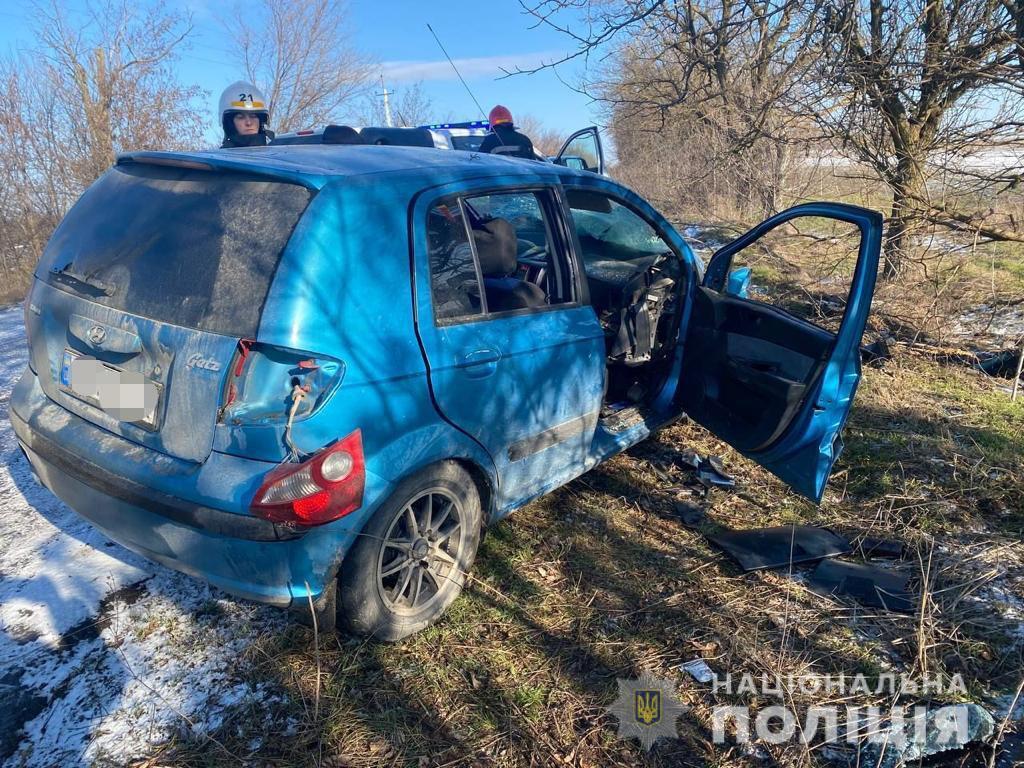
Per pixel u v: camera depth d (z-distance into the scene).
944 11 4.94
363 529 2.40
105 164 14.05
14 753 2.17
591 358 3.30
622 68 7.96
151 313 2.40
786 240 7.70
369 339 2.38
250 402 2.21
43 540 3.23
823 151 5.86
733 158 7.35
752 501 3.75
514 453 2.97
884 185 5.80
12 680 2.43
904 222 5.74
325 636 2.65
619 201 3.61
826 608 2.89
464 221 2.82
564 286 3.28
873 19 5.15
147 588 2.91
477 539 2.91
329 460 2.17
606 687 2.48
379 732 2.27
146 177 2.74
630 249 4.34
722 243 9.97
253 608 2.80
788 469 3.36
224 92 5.69
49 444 2.61
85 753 2.17
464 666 2.56
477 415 2.73
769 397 3.34
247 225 2.37
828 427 3.16
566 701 2.42
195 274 2.37
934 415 4.66
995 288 6.97
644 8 5.49
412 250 2.55
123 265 2.55
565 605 2.90
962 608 2.87
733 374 3.56
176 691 2.41
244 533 2.15
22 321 7.89
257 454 2.18
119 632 2.66
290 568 2.25
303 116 19.00
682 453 4.21
